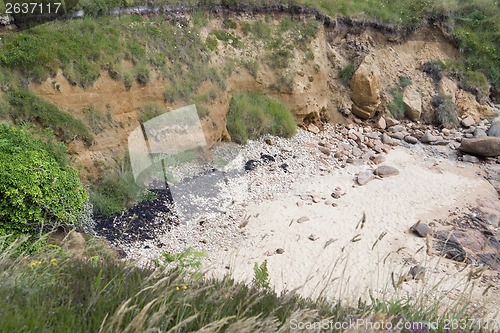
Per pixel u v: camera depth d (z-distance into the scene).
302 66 20.50
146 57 16.14
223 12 19.66
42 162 10.69
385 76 22.44
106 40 15.41
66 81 14.18
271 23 20.64
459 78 23.61
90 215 12.73
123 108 15.20
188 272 6.21
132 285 5.08
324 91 21.03
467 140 19.91
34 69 13.66
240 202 15.38
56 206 10.38
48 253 6.25
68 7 14.97
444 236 14.55
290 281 11.94
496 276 12.46
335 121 21.17
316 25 21.38
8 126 11.34
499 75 24.34
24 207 9.97
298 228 14.51
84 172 13.87
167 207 13.99
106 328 4.23
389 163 18.89
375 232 14.66
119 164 14.48
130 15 16.61
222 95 17.95
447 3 24.59
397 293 6.66
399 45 23.36
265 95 19.64
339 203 16.09
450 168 19.02
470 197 17.14
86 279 5.33
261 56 19.86
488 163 19.56
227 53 19.11
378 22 22.84
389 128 21.25
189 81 16.98
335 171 17.95
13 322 4.07
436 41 24.14
